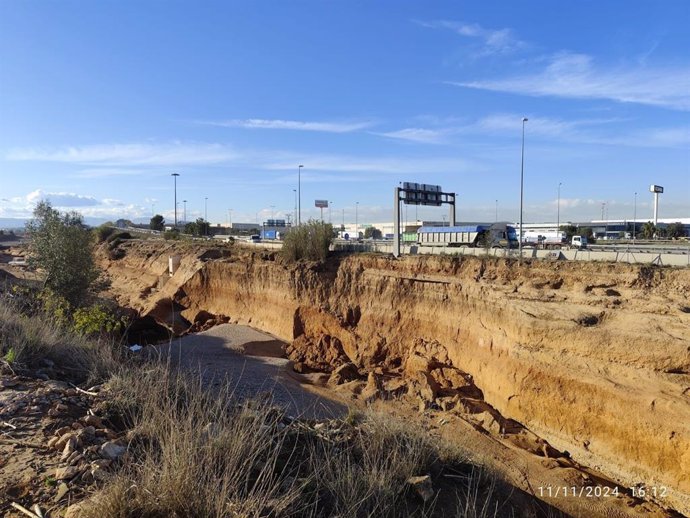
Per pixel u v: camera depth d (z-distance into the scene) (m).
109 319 15.48
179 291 45.81
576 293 20.78
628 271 20.02
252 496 4.91
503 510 6.78
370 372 26.14
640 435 15.73
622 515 12.85
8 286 21.89
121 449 5.82
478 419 19.25
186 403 7.37
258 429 6.39
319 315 33.88
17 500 4.77
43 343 9.83
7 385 7.84
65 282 27.19
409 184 40.28
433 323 27.47
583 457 16.97
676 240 60.25
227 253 47.28
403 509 5.78
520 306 21.80
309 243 37.56
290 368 27.78
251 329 36.38
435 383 23.36
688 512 13.79
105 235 77.19
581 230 78.12
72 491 4.95
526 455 16.03
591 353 18.25
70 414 6.96
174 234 72.94
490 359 22.66
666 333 16.91
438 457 7.34
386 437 7.22
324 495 5.61
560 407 18.31
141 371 8.93
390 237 88.25
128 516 4.44
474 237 42.12
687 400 15.20
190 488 4.68
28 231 28.98
